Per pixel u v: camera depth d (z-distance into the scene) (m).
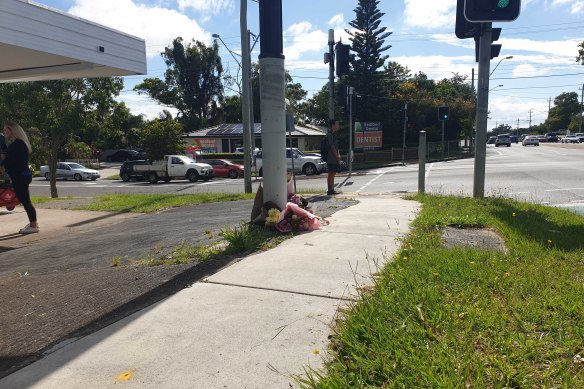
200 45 68.94
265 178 6.35
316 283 3.89
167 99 70.38
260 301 3.54
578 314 2.92
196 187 23.66
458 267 3.88
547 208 8.05
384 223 6.36
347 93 19.47
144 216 9.41
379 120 45.25
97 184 31.69
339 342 2.79
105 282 4.32
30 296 4.11
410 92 48.66
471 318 2.87
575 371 2.34
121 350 2.89
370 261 4.46
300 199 6.91
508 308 3.07
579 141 75.56
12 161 7.60
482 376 2.29
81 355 2.85
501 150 48.56
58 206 11.62
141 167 30.66
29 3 6.94
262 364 2.63
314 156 27.64
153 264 4.82
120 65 8.91
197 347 2.87
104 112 21.69
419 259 4.23
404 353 2.50
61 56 7.93
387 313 3.01
